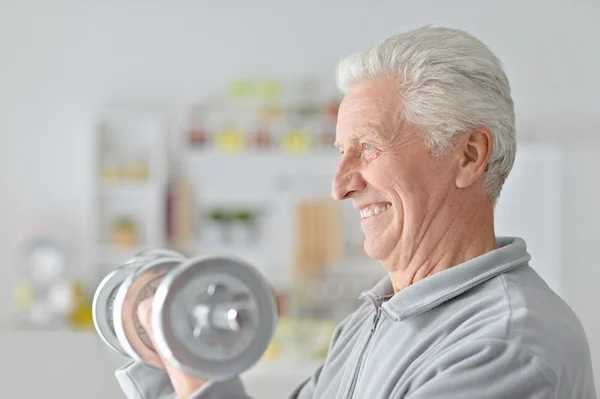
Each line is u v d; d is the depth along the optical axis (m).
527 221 4.09
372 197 1.13
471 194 1.11
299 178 4.23
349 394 1.12
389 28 4.22
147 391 1.06
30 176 4.33
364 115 1.12
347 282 4.11
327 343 3.66
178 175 4.26
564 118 4.12
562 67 4.13
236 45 4.27
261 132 4.05
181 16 4.28
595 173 4.11
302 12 4.25
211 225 4.19
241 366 0.73
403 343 1.06
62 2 4.30
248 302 0.73
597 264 4.11
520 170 4.11
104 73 4.31
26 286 4.12
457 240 1.11
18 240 4.31
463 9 4.18
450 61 1.09
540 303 1.01
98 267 4.20
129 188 4.12
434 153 1.10
